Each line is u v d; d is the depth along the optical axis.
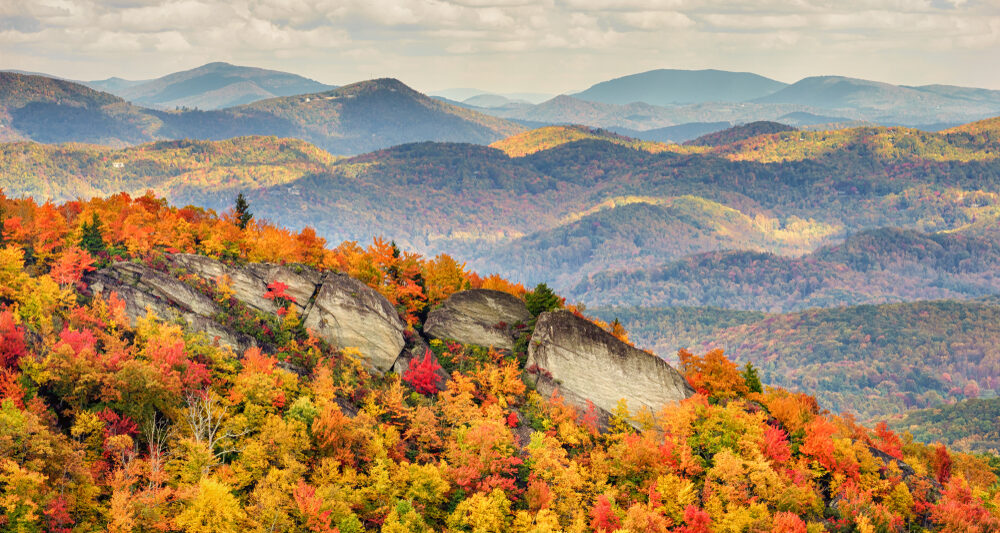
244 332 94.81
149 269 96.25
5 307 82.50
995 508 103.56
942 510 98.19
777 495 88.88
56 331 81.38
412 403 93.44
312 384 87.31
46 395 71.69
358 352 97.62
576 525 77.44
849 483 97.69
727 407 101.81
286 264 106.06
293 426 75.25
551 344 105.75
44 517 58.88
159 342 81.44
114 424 70.12
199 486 64.56
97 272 95.31
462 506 75.12
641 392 104.75
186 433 73.31
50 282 86.38
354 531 67.50
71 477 63.03
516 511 79.94
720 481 91.19
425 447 84.50
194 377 78.12
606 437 97.25
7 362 72.00
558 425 95.69
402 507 71.25
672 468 90.44
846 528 91.31
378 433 82.62
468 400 92.56
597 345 106.50
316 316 100.69
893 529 93.69
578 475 84.25
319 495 68.00
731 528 82.38
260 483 68.75
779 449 96.62
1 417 60.84
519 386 98.69
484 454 81.19
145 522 61.72
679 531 83.00
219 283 98.56
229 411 78.06
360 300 103.50
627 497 86.94
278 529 65.81
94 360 73.44
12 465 57.66
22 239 99.50
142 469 67.50
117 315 85.94
